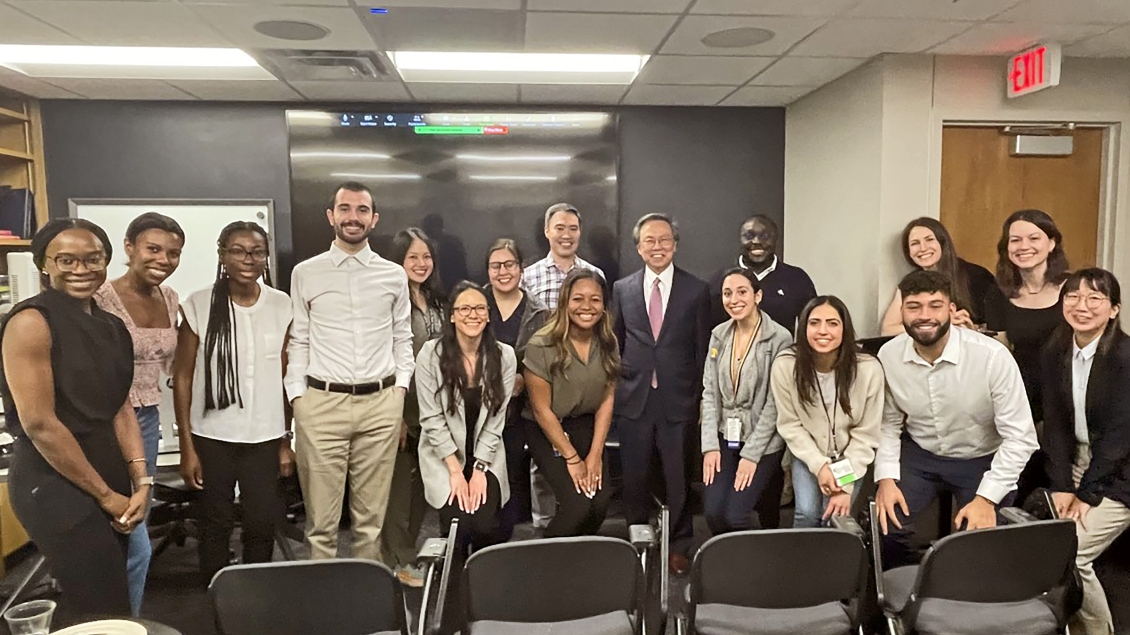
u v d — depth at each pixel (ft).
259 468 9.44
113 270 15.85
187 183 16.05
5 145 15.33
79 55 12.55
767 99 16.12
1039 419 10.53
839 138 14.42
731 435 10.54
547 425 9.93
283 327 9.59
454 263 16.44
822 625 6.59
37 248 6.94
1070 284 8.86
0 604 10.28
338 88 14.82
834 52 12.58
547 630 6.33
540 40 11.65
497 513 9.51
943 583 6.60
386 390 9.68
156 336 9.12
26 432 6.72
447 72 13.73
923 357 8.95
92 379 7.03
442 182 16.28
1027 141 13.43
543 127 16.33
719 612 6.75
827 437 9.40
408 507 10.63
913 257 12.30
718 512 10.48
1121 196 13.61
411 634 8.98
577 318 9.79
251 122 16.05
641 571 6.58
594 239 16.60
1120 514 8.74
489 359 9.49
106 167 15.83
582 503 9.92
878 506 9.11
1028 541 6.53
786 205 16.99
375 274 9.60
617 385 11.21
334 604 6.15
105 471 7.26
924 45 12.19
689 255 17.02
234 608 6.00
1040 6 10.32
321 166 15.98
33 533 6.96
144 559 8.55
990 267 13.78
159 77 13.79
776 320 13.04
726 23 10.85
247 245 8.98
